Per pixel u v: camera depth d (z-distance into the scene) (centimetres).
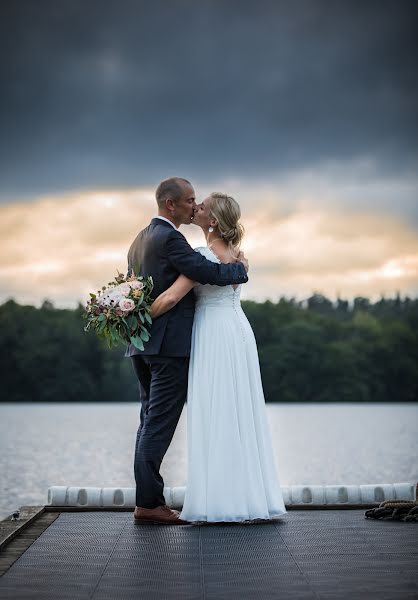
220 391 555
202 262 550
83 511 603
